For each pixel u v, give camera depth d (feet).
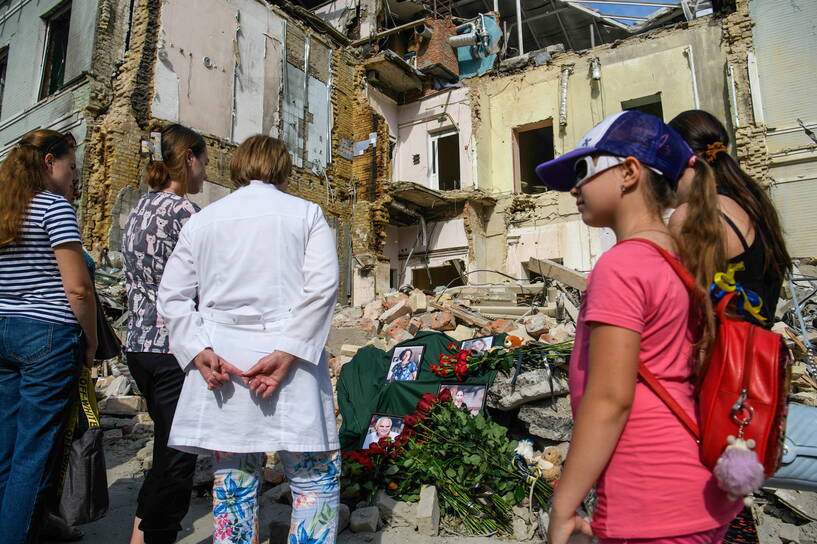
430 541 9.43
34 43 42.91
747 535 5.69
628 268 4.15
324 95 51.37
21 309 7.53
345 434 14.56
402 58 59.21
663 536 3.88
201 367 6.34
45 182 8.03
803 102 39.88
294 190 46.70
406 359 16.33
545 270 25.05
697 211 4.60
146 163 35.91
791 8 41.24
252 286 6.59
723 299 4.41
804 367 16.19
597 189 4.68
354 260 51.39
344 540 9.39
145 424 16.69
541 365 13.43
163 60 37.63
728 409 4.03
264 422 6.31
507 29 69.82
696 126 6.37
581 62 52.37
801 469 5.75
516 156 56.44
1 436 7.68
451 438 11.48
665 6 59.47
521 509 10.31
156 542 8.04
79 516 8.90
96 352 9.43
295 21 48.98
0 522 7.02
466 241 53.83
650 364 4.17
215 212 7.02
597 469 3.95
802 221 38.68
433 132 58.70
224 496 6.60
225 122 41.39
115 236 33.58
